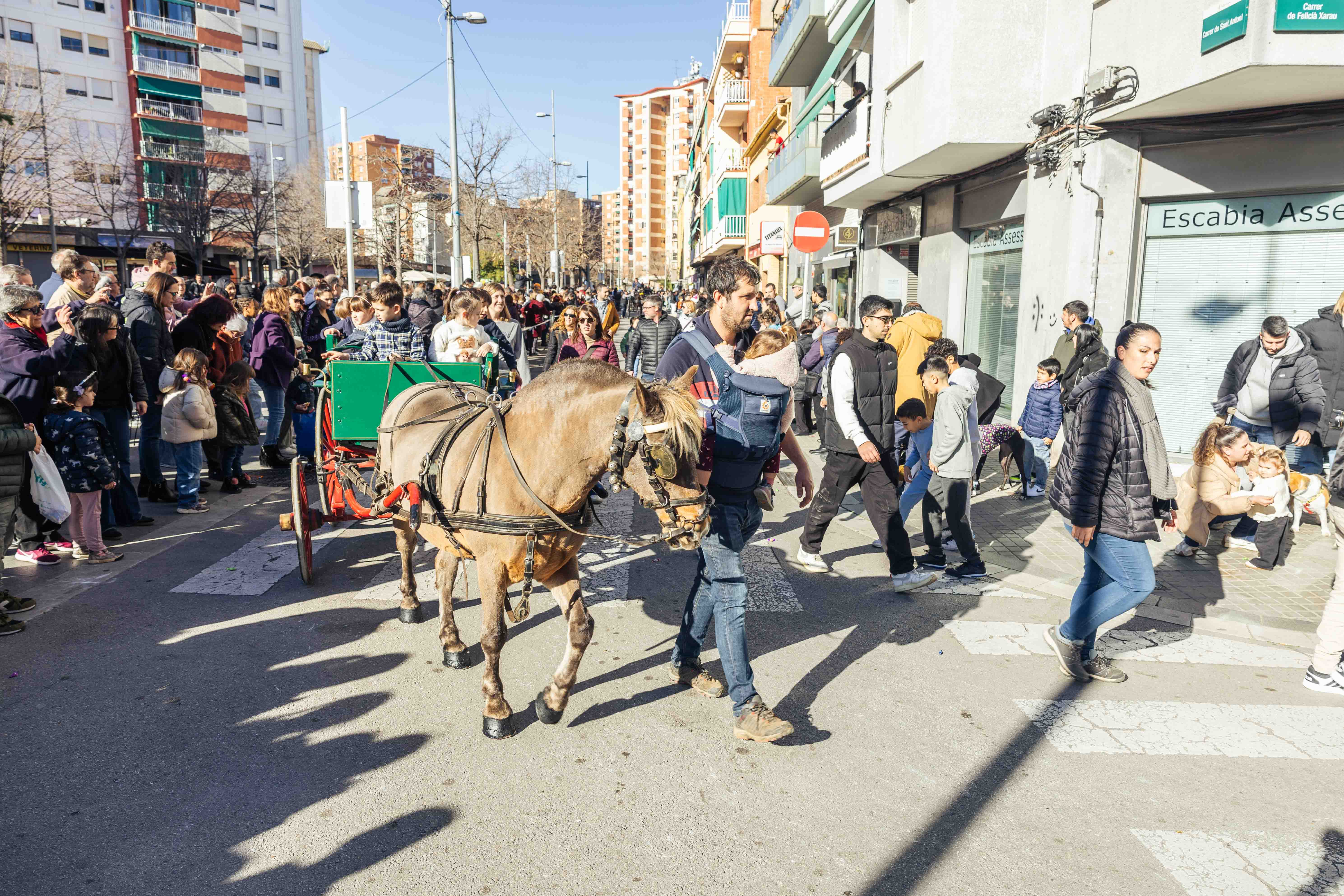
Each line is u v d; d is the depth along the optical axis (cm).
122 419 726
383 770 371
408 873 306
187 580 606
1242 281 883
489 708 398
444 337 692
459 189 2078
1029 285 1032
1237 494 627
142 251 4384
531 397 367
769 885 302
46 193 3378
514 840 325
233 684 448
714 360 390
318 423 575
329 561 657
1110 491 438
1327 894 299
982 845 325
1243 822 340
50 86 3931
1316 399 671
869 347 579
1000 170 1146
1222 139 859
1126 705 437
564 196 6606
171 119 5466
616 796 355
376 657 484
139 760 375
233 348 892
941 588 610
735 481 389
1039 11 990
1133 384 430
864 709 431
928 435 646
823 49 1991
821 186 1897
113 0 5259
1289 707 435
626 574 632
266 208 4562
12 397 591
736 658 393
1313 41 681
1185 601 577
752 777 370
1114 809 348
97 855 313
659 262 13775
